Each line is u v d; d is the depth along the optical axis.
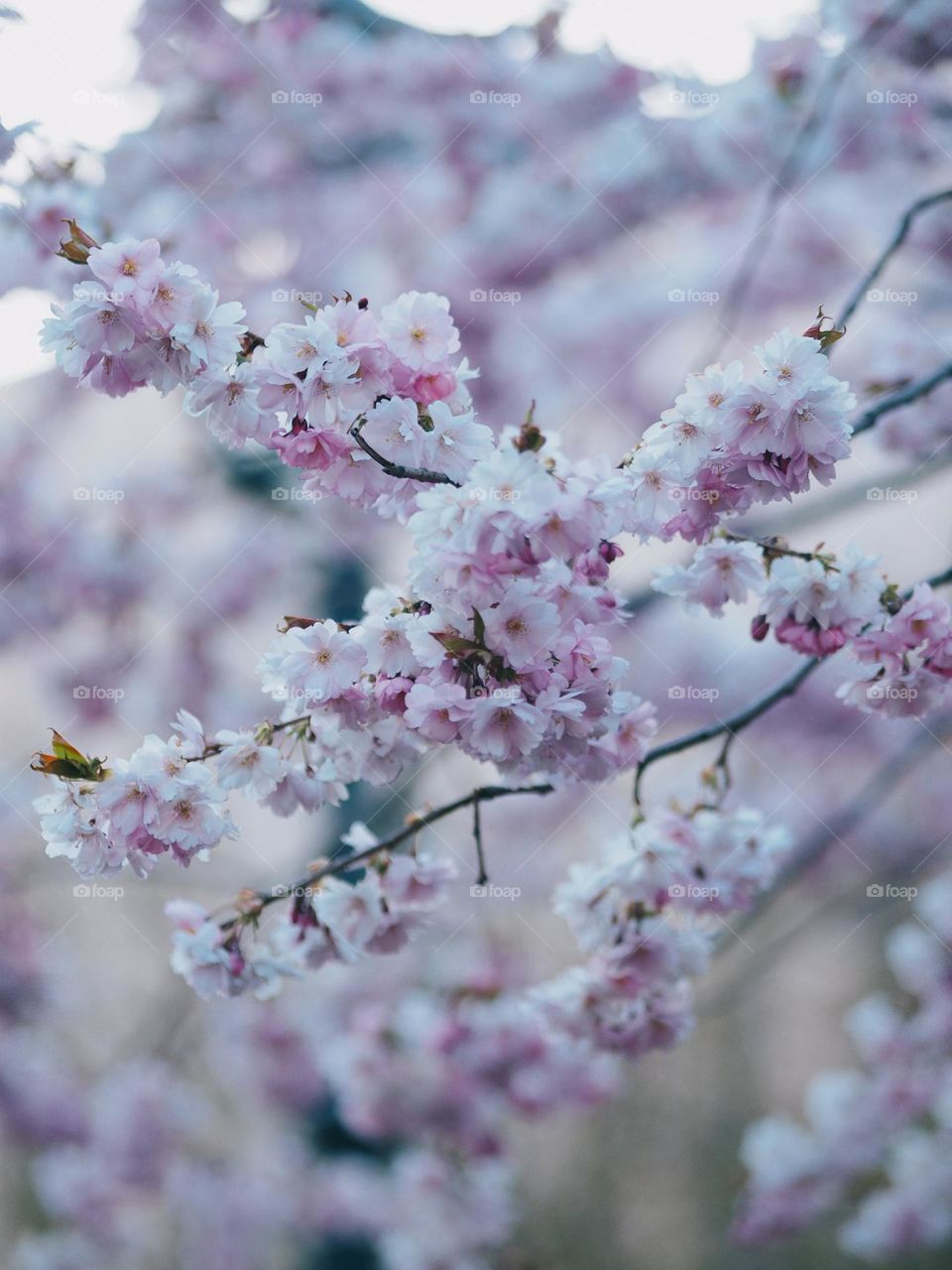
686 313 5.25
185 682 5.50
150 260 1.68
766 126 4.93
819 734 5.79
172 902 2.14
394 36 5.25
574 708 1.69
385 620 1.79
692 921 2.37
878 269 2.49
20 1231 7.05
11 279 3.44
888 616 1.94
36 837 5.29
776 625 1.95
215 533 5.66
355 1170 5.38
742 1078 8.77
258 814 5.35
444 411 1.73
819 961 8.12
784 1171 4.98
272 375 1.72
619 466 1.80
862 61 4.73
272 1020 5.16
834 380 1.70
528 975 4.80
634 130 5.11
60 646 5.48
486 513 1.60
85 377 1.76
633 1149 8.73
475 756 1.91
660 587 1.97
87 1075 6.30
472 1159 4.65
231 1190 5.30
